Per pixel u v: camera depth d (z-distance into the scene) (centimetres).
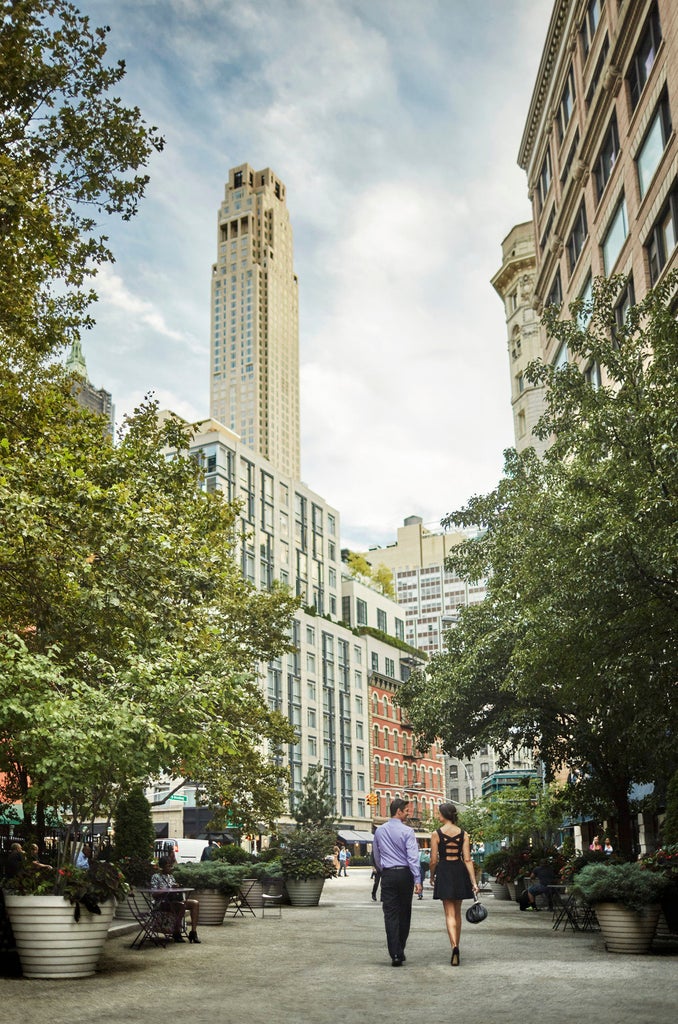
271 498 8144
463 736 2558
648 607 1349
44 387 1745
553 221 4184
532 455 2227
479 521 2266
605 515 1288
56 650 1230
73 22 1467
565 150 3978
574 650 1437
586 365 3450
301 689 7556
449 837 1086
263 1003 809
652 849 2691
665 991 833
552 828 3041
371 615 9862
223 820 2706
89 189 1544
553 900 2027
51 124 1509
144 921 1422
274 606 2591
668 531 1201
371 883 4519
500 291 6372
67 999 838
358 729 8438
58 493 1262
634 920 1169
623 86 3009
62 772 1051
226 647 2452
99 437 1645
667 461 1266
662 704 1484
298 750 7375
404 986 901
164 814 5897
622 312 3023
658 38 2756
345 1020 718
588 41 3609
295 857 2564
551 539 1464
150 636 1368
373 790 8512
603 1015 715
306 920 1980
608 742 2003
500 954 1179
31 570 1227
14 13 1419
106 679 1297
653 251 2783
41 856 1706
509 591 1700
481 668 2292
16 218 1375
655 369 1399
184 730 1210
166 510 1688
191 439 2072
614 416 1375
